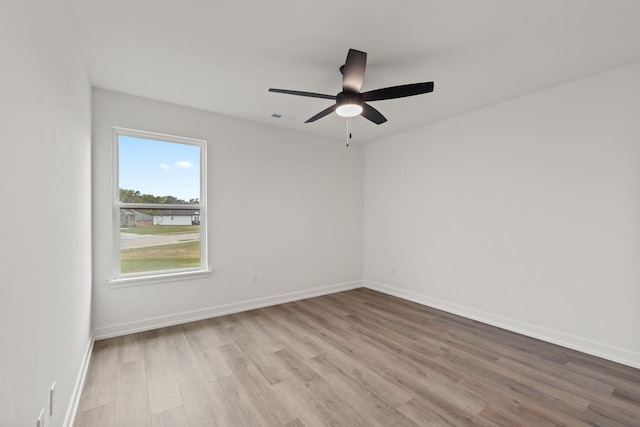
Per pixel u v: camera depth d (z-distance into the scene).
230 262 3.66
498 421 1.75
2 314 0.85
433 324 3.30
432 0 1.71
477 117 3.44
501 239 3.21
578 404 1.90
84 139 2.30
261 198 3.91
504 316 3.18
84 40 2.07
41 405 1.19
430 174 3.98
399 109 3.42
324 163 4.57
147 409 1.86
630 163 2.40
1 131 0.84
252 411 1.84
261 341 2.84
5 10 0.86
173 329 3.13
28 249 1.06
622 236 2.44
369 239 4.97
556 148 2.81
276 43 2.15
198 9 1.79
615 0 1.70
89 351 2.49
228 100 3.17
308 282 4.39
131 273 3.09
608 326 2.50
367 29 1.99
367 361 2.46
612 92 2.49
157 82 2.74
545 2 1.72
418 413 1.82
